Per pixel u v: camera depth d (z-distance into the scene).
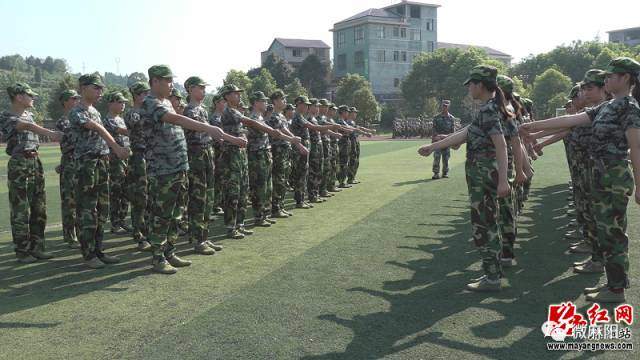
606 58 63.47
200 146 6.02
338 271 5.13
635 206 8.23
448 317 3.86
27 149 5.76
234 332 3.64
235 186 6.71
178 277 5.06
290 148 8.44
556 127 4.48
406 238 6.54
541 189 10.77
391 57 72.50
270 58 68.44
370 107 56.38
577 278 4.77
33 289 4.75
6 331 3.76
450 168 15.88
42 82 124.81
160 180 5.20
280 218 8.20
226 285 4.75
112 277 5.12
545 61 70.94
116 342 3.53
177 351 3.36
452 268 5.20
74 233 6.55
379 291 4.50
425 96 61.66
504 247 5.20
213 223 7.90
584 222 5.57
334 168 11.13
